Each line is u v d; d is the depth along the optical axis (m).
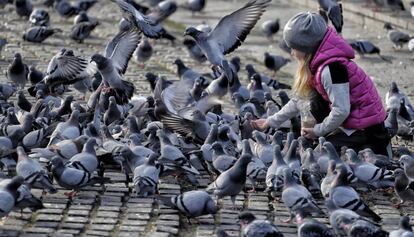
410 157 14.98
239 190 13.93
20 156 14.11
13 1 31.00
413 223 13.88
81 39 26.08
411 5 27.25
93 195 14.51
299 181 14.39
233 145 16.00
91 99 18.11
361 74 15.45
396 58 24.73
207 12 31.36
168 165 14.69
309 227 12.05
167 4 28.58
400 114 18.36
